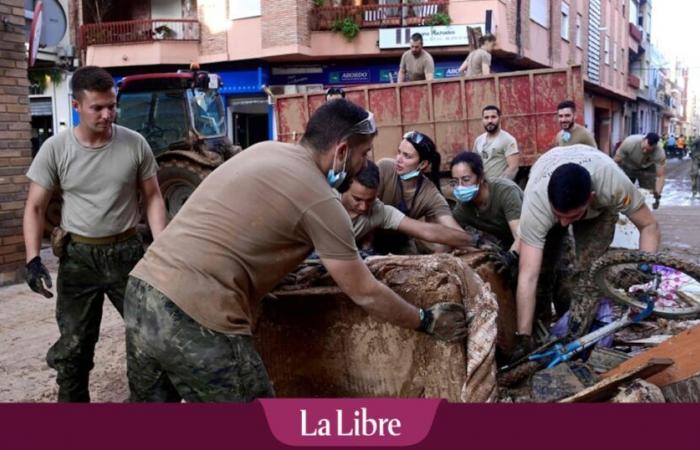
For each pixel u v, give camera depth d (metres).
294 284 3.22
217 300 2.42
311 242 2.52
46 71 19.30
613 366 3.48
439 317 2.81
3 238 7.43
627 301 3.53
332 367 3.15
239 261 2.44
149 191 3.86
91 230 3.64
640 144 9.81
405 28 19.00
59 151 3.59
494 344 2.88
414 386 3.00
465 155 4.34
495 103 8.93
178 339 2.40
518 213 4.44
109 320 6.09
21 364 4.93
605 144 38.84
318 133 2.53
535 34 23.55
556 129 8.72
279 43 19.23
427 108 9.24
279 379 3.23
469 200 4.40
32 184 3.62
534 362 3.35
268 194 2.43
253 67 20.36
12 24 7.49
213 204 2.48
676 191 19.64
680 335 3.41
